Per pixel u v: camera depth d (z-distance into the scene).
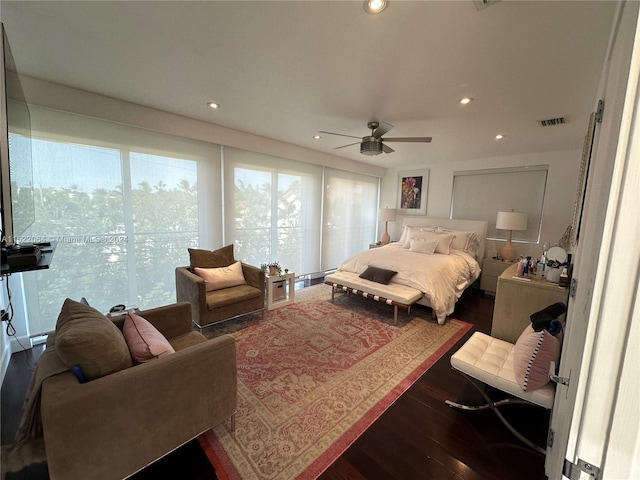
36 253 1.40
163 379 1.24
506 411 1.83
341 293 4.21
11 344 2.34
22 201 1.58
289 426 1.64
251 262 4.03
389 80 2.07
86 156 2.58
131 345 1.39
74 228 2.58
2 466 1.03
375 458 1.45
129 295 2.95
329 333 2.87
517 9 1.30
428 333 2.94
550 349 1.44
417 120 2.91
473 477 1.36
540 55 1.67
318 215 4.96
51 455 0.99
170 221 3.18
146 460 1.22
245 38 1.62
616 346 0.45
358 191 5.79
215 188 3.52
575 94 2.17
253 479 1.32
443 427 1.67
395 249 4.51
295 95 2.40
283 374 2.15
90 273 2.70
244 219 3.88
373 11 1.35
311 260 4.95
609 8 1.26
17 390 1.96
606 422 0.47
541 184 4.30
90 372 1.12
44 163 2.38
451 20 1.40
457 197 5.19
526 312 2.25
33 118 2.30
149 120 2.83
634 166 0.43
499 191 4.71
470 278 4.12
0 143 1.19
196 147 3.30
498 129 3.13
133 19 1.47
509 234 4.30
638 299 0.43
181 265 3.31
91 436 1.06
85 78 2.19
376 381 2.10
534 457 1.48
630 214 0.44
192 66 1.96
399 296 3.04
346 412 1.77
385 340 2.75
